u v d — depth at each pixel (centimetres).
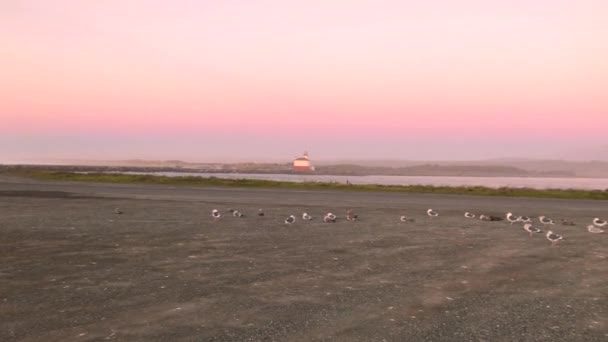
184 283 978
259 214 2309
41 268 1120
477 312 784
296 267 1145
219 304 824
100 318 742
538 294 907
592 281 1020
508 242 1559
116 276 1040
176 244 1477
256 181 5981
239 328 695
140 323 718
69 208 2591
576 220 2222
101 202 2988
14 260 1216
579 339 656
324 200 3303
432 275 1069
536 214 2477
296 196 3697
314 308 802
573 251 1402
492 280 1024
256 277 1038
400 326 709
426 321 734
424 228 1894
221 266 1153
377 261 1226
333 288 943
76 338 652
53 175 7731
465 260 1250
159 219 2128
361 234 1716
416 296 885
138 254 1307
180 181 5991
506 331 688
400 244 1501
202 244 1480
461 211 2606
